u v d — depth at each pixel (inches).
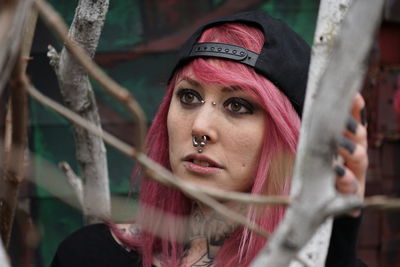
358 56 21.1
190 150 51.5
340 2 34.3
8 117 43.1
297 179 32.0
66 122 99.3
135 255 59.4
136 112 22.7
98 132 25.0
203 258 55.5
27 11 21.9
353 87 21.2
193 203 56.7
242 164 51.4
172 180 24.7
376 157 106.4
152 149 59.9
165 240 57.2
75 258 61.1
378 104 105.1
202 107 51.0
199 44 52.4
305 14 101.7
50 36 93.4
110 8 99.3
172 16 100.3
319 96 21.5
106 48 99.7
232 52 51.2
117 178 100.9
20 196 100.9
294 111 52.2
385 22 103.9
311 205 21.5
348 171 29.9
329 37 34.2
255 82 50.3
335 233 40.3
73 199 66.4
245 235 52.1
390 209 21.6
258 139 51.1
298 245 21.7
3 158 38.2
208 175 51.1
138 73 100.3
